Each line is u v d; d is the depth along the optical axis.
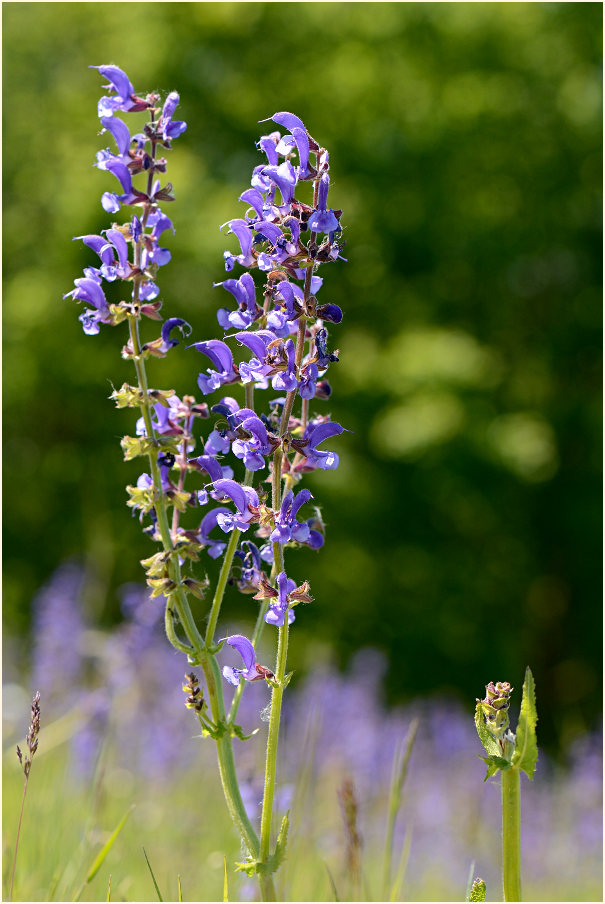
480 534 21.42
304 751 4.33
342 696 9.57
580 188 22.58
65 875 3.92
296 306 2.71
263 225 2.71
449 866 7.74
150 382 19.06
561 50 22.44
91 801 4.64
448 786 9.59
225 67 21.89
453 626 20.52
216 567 15.19
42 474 20.56
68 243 19.92
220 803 6.91
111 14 22.11
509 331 23.33
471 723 13.20
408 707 16.64
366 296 21.92
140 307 2.99
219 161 21.25
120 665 6.24
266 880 2.70
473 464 19.69
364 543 20.12
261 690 8.85
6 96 22.70
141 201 2.99
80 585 9.23
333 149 21.25
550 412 22.39
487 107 21.45
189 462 3.02
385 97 21.50
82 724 6.13
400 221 22.00
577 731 20.31
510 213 22.45
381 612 20.22
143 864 4.83
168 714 7.78
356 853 3.61
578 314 23.33
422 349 20.02
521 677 21.55
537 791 10.50
